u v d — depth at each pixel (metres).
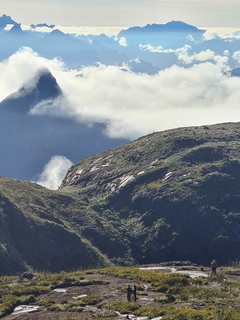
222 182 115.19
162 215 108.25
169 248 100.81
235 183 115.75
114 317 33.12
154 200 112.12
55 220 101.06
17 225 90.94
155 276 45.47
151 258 100.38
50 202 109.94
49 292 42.12
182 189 113.31
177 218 106.81
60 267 86.94
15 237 88.75
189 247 101.06
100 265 90.75
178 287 40.28
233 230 103.31
